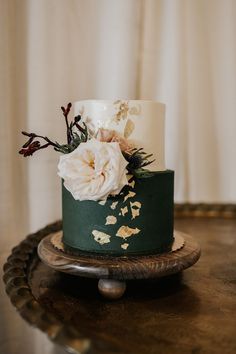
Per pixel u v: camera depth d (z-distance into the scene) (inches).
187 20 40.8
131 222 20.1
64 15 34.9
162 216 21.0
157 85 40.5
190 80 41.8
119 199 19.9
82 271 19.2
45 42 33.9
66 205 21.5
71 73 36.2
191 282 23.0
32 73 33.9
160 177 20.6
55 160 35.4
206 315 19.0
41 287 22.0
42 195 35.4
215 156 43.7
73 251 20.8
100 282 20.1
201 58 41.8
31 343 18.9
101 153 18.1
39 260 26.5
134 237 20.2
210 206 41.2
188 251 21.2
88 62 37.0
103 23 36.9
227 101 42.6
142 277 19.1
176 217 39.5
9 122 33.2
